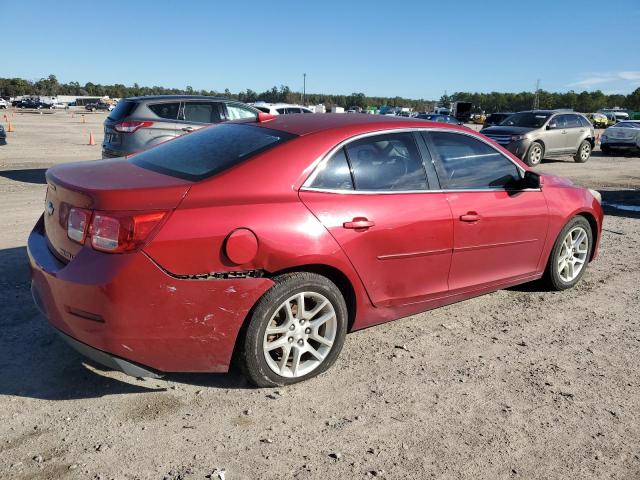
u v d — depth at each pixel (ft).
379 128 12.26
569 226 16.37
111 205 9.16
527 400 10.78
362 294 11.63
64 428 9.27
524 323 14.53
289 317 10.58
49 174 10.93
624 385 11.51
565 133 56.80
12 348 11.89
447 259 13.06
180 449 8.86
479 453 9.11
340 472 8.48
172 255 9.23
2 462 8.35
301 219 10.44
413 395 10.77
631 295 16.87
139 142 30.58
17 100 309.22
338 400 10.48
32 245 11.00
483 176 13.99
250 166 10.50
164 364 9.70
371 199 11.57
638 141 66.59
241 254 9.71
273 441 9.16
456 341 13.30
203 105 32.86
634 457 9.18
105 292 8.96
